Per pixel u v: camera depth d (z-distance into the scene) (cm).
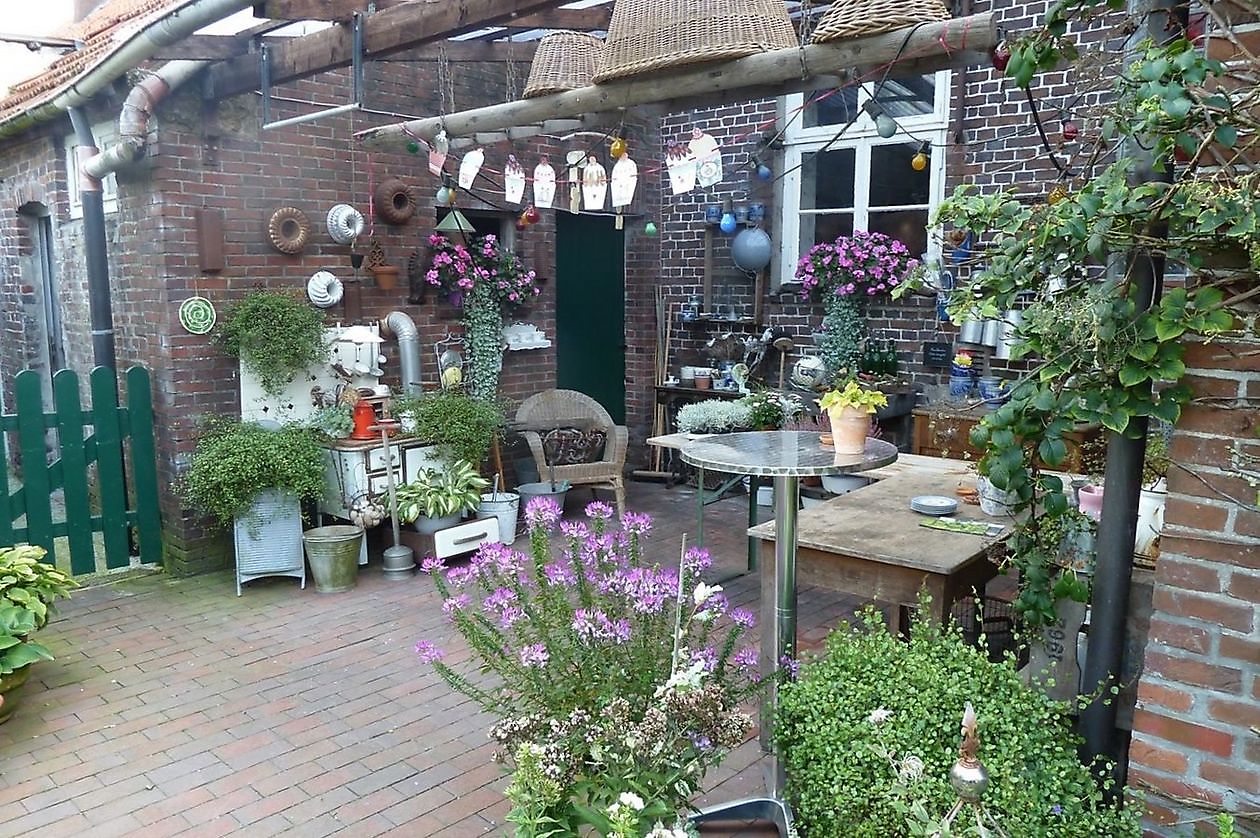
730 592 503
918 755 210
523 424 654
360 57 414
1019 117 588
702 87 357
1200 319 188
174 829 285
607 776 214
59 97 504
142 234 519
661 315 786
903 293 259
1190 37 223
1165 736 213
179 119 500
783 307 721
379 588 511
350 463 530
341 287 570
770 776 267
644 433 807
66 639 438
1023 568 245
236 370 536
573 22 476
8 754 331
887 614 453
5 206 702
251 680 393
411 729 351
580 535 270
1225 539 200
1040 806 201
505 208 676
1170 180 217
